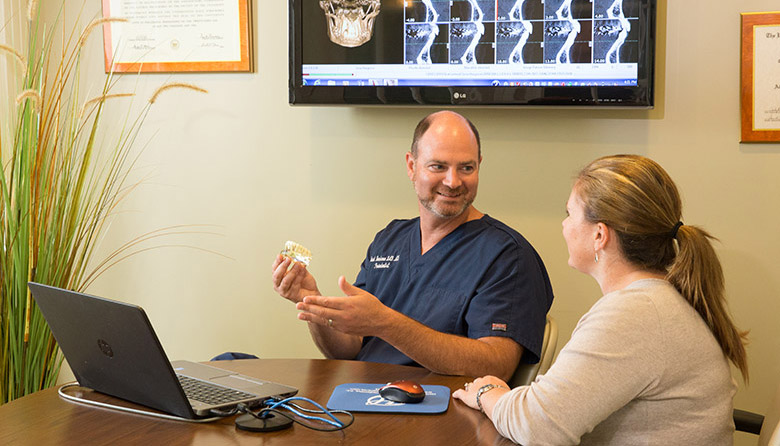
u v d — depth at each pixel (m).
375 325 1.68
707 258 1.39
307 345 2.87
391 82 2.57
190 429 1.36
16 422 1.40
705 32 2.39
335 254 2.78
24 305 2.41
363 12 2.56
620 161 1.45
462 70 2.51
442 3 2.50
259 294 2.88
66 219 2.50
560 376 1.33
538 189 2.56
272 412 1.40
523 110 2.55
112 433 1.34
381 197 2.72
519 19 2.44
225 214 2.88
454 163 1.96
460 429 1.37
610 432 1.37
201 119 2.86
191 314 2.96
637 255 1.42
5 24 2.82
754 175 2.39
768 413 1.68
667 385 1.33
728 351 1.41
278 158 2.80
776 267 2.40
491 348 1.80
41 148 2.44
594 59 2.39
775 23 2.33
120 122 2.93
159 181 2.92
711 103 2.40
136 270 2.99
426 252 2.05
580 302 2.55
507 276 1.90
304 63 2.62
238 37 2.76
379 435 1.33
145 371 1.39
